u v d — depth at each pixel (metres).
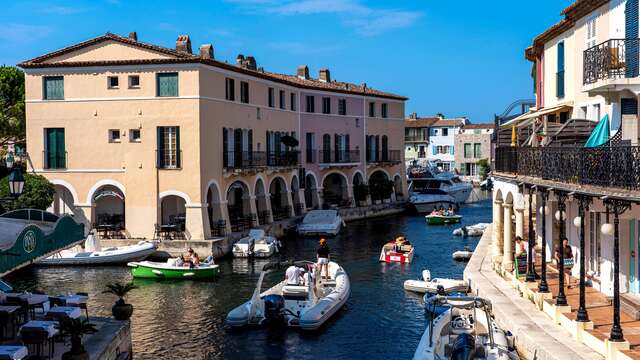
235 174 44.16
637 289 20.22
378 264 37.84
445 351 18.47
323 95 60.22
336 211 53.53
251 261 38.91
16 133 49.75
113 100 40.88
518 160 24.81
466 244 45.62
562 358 16.34
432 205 67.31
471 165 107.12
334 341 22.88
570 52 29.22
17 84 51.59
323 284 29.05
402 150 70.69
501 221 29.48
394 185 69.44
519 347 19.03
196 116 39.94
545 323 19.66
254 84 48.25
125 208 40.69
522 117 29.66
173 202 42.69
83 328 16.97
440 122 110.62
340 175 63.16
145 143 40.53
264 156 49.00
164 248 39.00
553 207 28.14
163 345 22.42
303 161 57.72
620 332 15.92
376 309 27.03
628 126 19.42
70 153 41.47
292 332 23.89
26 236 14.45
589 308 19.95
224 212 42.78
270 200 53.00
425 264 37.66
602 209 18.91
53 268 35.91
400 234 51.31
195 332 23.86
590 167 17.38
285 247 44.81
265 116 50.22
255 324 24.42
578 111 27.67
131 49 40.69
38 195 37.78
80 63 41.00
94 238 37.88
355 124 64.06
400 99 70.19
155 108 40.34
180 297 29.28
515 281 24.61
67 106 41.41
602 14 24.12
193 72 39.97
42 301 19.86
